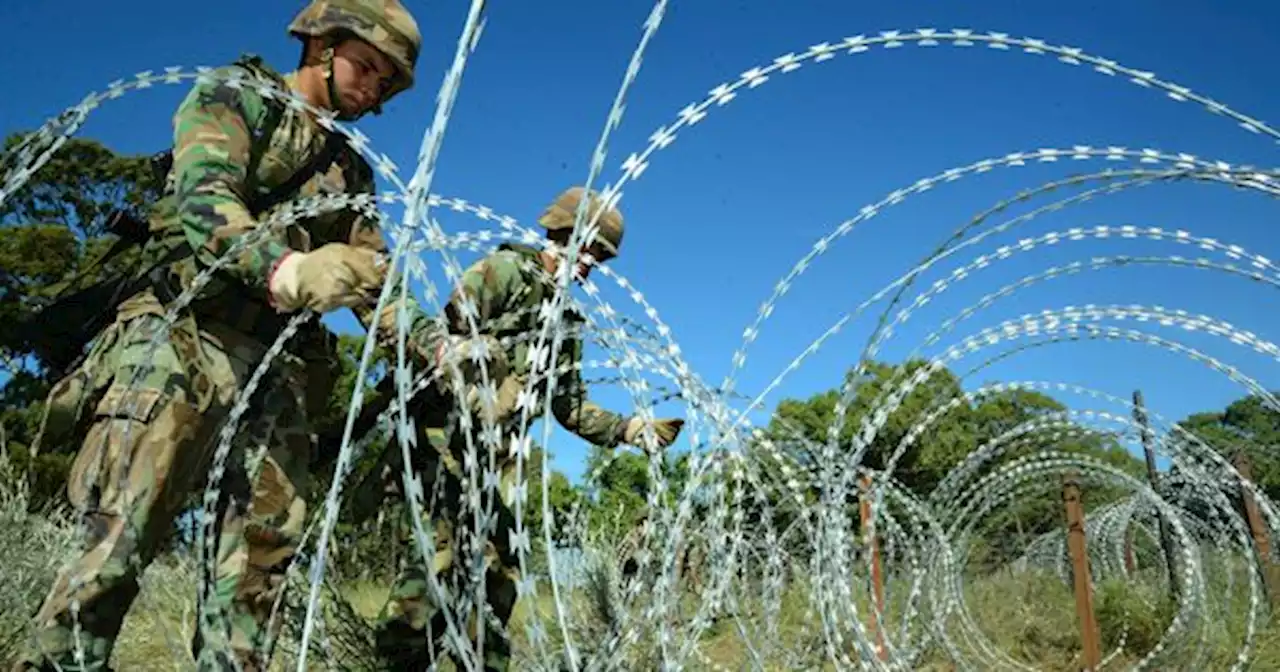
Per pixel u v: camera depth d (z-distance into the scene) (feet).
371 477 10.98
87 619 6.50
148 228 7.96
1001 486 13.16
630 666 8.14
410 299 7.59
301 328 8.26
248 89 7.70
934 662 14.84
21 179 6.21
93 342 7.55
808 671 9.45
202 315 7.55
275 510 7.91
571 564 11.37
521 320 11.05
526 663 7.48
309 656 11.05
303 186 8.21
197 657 7.53
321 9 8.16
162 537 7.20
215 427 7.52
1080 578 17.03
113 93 6.29
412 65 8.43
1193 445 11.07
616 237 12.13
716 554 7.82
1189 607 14.64
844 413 8.14
